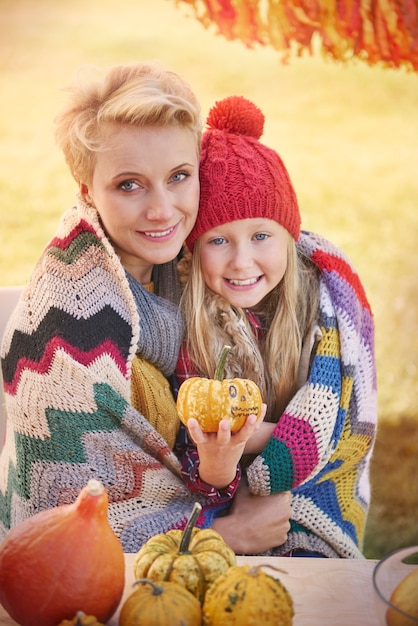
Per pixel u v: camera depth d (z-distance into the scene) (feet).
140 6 27.22
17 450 5.33
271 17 9.42
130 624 3.18
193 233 5.42
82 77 5.24
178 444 5.61
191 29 26.14
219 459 4.71
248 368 5.61
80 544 3.33
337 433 5.55
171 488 5.25
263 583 3.19
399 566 3.45
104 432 5.16
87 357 5.12
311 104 23.35
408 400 12.62
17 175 19.90
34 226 17.94
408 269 17.02
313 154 21.31
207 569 3.54
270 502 5.39
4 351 5.58
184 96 5.19
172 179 5.16
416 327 14.84
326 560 4.01
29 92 22.48
